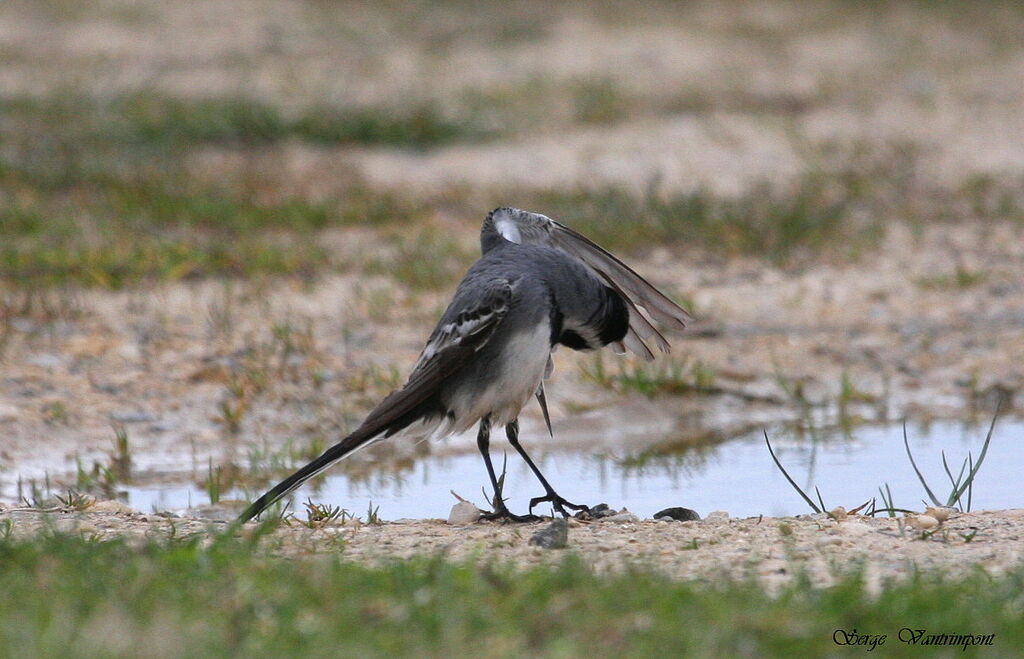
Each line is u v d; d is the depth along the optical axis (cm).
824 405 1345
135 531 840
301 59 3338
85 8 3934
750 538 830
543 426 1294
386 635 588
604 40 3556
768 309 1609
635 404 1337
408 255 1778
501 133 2570
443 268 1734
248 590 638
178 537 798
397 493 1092
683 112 2744
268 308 1569
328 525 893
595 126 2633
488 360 860
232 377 1341
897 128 2611
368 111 2597
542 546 803
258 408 1298
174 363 1392
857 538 827
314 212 1997
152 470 1156
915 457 1164
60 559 703
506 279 855
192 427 1256
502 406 876
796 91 2969
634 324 970
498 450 1238
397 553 794
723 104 2819
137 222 1930
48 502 982
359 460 1204
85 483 1109
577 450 1233
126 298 1595
